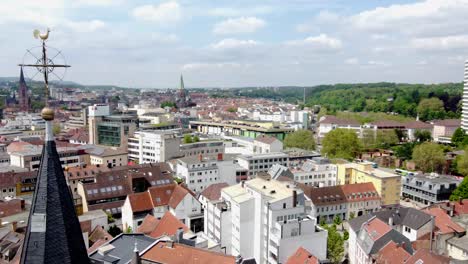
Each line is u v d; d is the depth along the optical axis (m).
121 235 79.12
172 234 91.38
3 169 159.50
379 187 157.62
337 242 107.00
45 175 21.88
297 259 86.19
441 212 117.44
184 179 165.38
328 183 180.50
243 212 106.25
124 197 140.12
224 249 99.75
